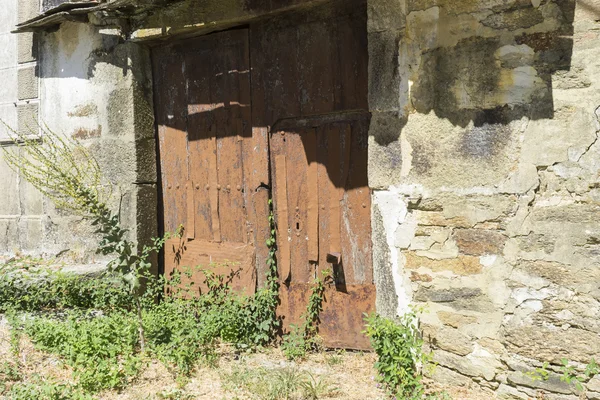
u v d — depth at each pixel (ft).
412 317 13.08
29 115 20.65
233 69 16.80
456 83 12.41
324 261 15.51
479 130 12.19
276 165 16.19
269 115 16.17
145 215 18.15
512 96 11.82
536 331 11.69
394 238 13.37
